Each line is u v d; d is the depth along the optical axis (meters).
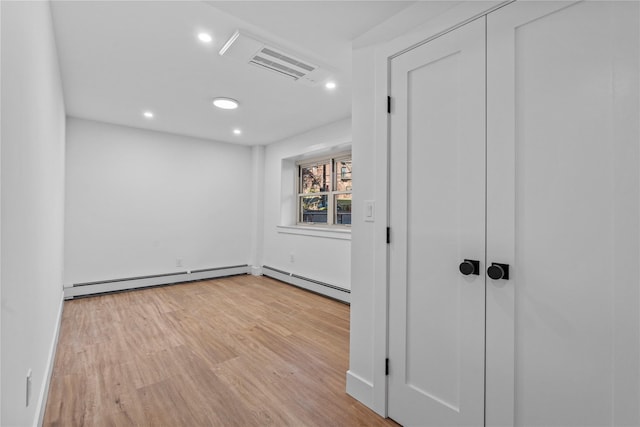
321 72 2.43
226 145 5.02
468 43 1.33
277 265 4.90
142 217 4.20
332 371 2.07
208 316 3.12
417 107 1.52
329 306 3.52
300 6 1.59
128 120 3.79
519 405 1.18
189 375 1.99
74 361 2.15
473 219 1.31
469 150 1.33
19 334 1.03
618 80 0.97
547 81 1.12
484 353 1.27
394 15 1.62
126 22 1.81
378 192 1.67
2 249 0.80
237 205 5.15
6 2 0.80
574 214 1.06
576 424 1.05
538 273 1.14
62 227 3.23
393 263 1.60
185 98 3.04
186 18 1.78
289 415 1.62
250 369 2.08
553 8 1.10
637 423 0.93
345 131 3.72
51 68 1.82
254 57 2.19
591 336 1.02
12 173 0.90
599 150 1.01
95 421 1.54
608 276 0.99
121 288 3.98
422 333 1.49
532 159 1.15
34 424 1.32
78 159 3.72
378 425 1.56
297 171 5.02
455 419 1.35
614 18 0.98
